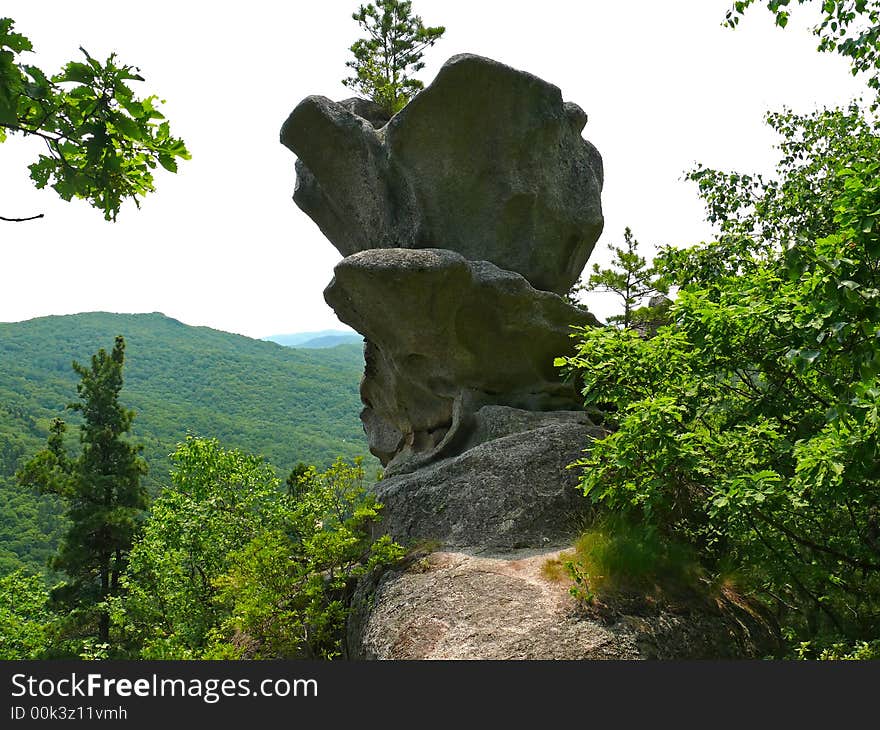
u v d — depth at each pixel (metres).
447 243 13.66
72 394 134.38
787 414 9.03
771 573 9.73
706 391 9.22
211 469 20.08
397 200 13.90
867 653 7.61
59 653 23.66
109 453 32.16
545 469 10.82
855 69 11.07
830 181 12.21
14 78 3.82
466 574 9.27
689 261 13.41
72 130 4.04
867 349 5.56
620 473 9.36
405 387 13.62
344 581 10.57
